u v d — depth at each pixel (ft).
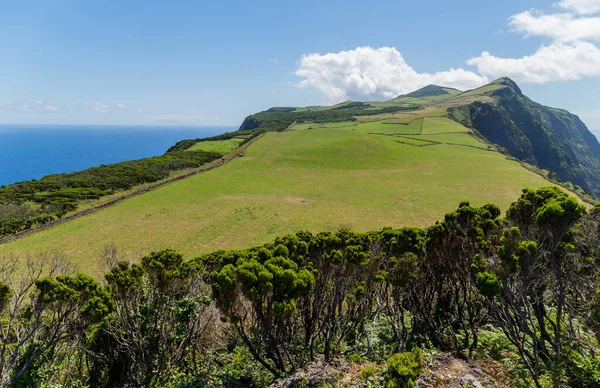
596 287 18.84
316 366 18.69
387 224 111.75
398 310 25.31
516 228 17.61
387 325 26.35
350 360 20.26
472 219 24.68
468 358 20.12
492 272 17.76
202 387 21.17
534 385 16.47
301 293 19.45
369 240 27.35
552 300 22.66
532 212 21.54
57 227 106.52
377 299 26.30
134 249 88.38
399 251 25.66
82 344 23.54
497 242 23.02
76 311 20.76
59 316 19.80
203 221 113.91
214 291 19.48
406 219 117.50
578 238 21.27
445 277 27.61
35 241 94.07
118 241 94.99
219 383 21.53
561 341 19.47
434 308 27.58
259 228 106.93
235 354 25.14
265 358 23.59
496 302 22.40
